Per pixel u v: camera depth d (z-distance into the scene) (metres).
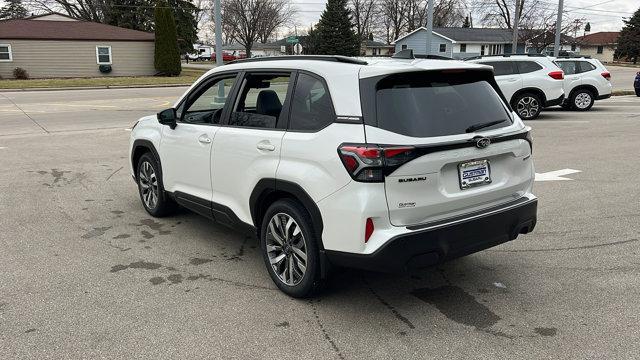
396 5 84.75
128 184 7.62
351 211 3.34
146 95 24.80
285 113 3.94
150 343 3.36
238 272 4.49
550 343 3.34
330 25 61.72
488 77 4.09
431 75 3.68
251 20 75.56
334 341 3.38
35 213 6.19
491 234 3.75
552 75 14.45
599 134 11.89
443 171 3.50
